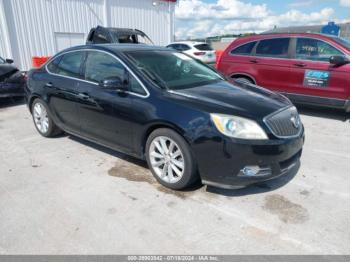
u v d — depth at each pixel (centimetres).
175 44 1770
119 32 1092
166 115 322
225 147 294
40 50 1373
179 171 331
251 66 686
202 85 385
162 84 356
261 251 248
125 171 389
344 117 644
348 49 580
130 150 380
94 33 1119
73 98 432
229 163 297
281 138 310
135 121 353
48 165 409
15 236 266
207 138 298
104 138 410
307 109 714
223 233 269
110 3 1602
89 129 428
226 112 303
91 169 396
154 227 278
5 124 608
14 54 1290
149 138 349
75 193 337
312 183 359
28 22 1310
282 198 326
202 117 303
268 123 306
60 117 474
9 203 318
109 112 381
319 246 253
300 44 630
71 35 1480
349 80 573
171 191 339
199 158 308
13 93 764
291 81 641
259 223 283
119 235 267
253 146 293
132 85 363
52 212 301
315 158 431
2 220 289
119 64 383
